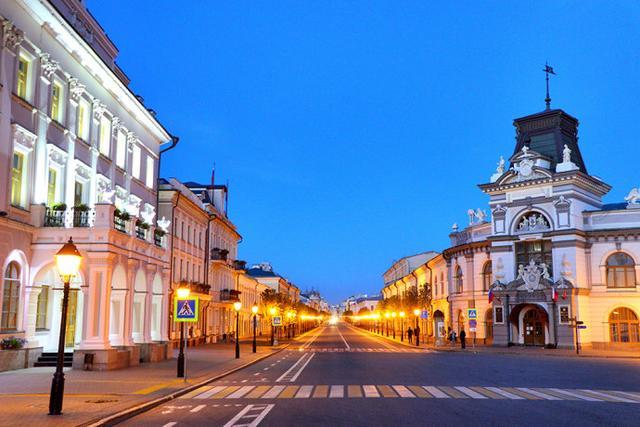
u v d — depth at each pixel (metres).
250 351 42.22
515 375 24.28
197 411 14.03
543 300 49.81
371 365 29.95
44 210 23.69
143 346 28.95
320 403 15.28
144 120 35.12
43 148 23.73
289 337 75.56
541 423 12.21
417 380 21.77
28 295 23.16
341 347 53.38
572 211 49.59
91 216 26.08
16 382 18.56
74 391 17.00
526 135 55.97
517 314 51.94
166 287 32.88
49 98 24.19
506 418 12.84
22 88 22.86
